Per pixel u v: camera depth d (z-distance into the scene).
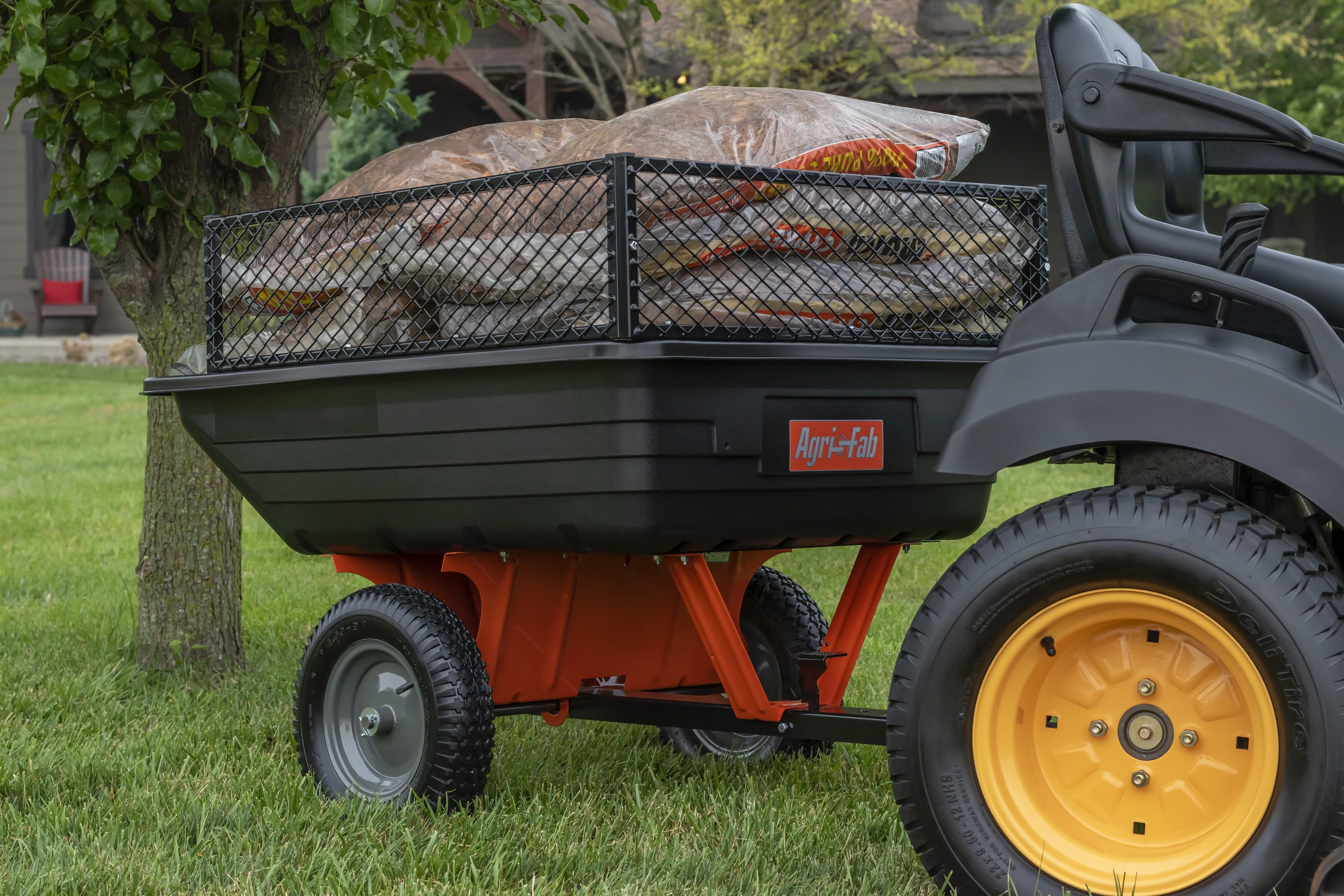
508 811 3.22
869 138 3.14
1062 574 2.32
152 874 2.71
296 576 7.05
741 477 2.73
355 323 3.21
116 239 4.57
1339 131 15.00
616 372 2.64
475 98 20.55
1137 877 2.26
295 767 3.58
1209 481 2.34
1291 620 2.12
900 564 7.07
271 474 3.43
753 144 3.10
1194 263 2.41
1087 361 2.32
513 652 3.32
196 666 4.85
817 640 3.71
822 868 2.79
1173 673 2.30
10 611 6.01
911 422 2.99
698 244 2.79
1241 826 2.19
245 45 4.55
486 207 2.97
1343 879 2.07
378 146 18.69
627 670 3.53
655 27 15.20
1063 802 2.39
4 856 2.90
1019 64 12.93
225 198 4.82
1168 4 11.39
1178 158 2.84
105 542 8.07
